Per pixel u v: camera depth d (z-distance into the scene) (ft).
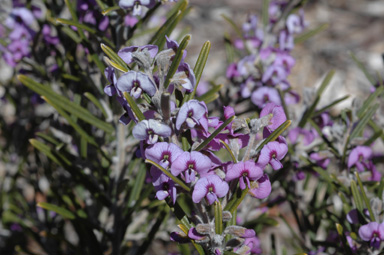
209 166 0.79
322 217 1.17
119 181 1.07
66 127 1.17
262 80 1.15
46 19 1.17
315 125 1.07
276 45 1.29
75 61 1.12
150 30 1.09
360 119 1.06
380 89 1.08
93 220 1.17
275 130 0.81
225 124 0.79
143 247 1.06
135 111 0.79
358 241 0.93
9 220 1.26
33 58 1.22
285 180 1.20
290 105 1.21
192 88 0.80
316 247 1.17
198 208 0.83
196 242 0.82
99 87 1.12
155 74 0.88
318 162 1.07
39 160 1.38
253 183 0.82
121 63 0.83
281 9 1.33
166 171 0.78
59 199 1.17
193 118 0.79
